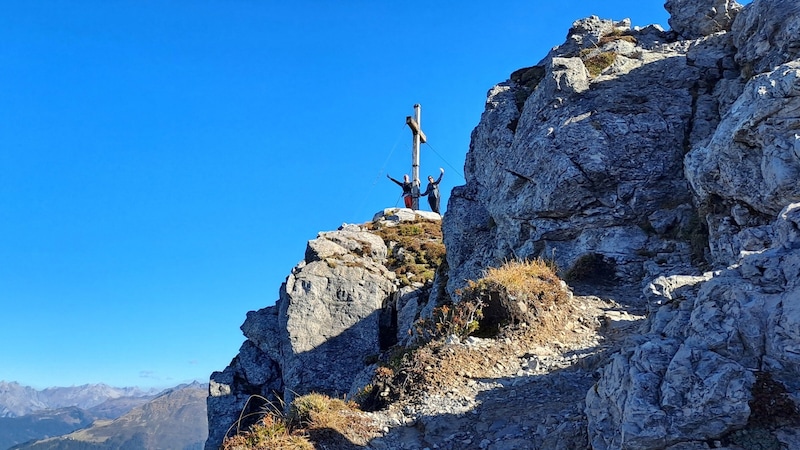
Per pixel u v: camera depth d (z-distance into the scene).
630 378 9.30
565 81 24.27
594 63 25.50
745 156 17.50
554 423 11.27
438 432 12.14
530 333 16.33
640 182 21.75
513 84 30.17
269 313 34.75
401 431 12.42
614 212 21.77
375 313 31.31
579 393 12.66
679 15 27.58
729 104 22.23
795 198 15.91
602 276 20.95
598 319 17.53
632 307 18.47
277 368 32.75
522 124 25.64
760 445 8.14
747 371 8.66
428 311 27.45
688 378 8.79
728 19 26.55
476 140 29.58
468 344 15.62
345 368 29.89
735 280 10.03
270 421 12.33
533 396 12.93
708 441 8.46
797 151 15.77
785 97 16.27
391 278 33.59
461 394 13.52
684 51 25.34
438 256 37.62
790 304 8.98
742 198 17.66
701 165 18.91
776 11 21.62
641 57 25.58
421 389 13.98
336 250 34.31
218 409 31.88
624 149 22.06
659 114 22.86
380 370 14.95
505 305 16.88
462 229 27.53
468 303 17.00
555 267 21.19
